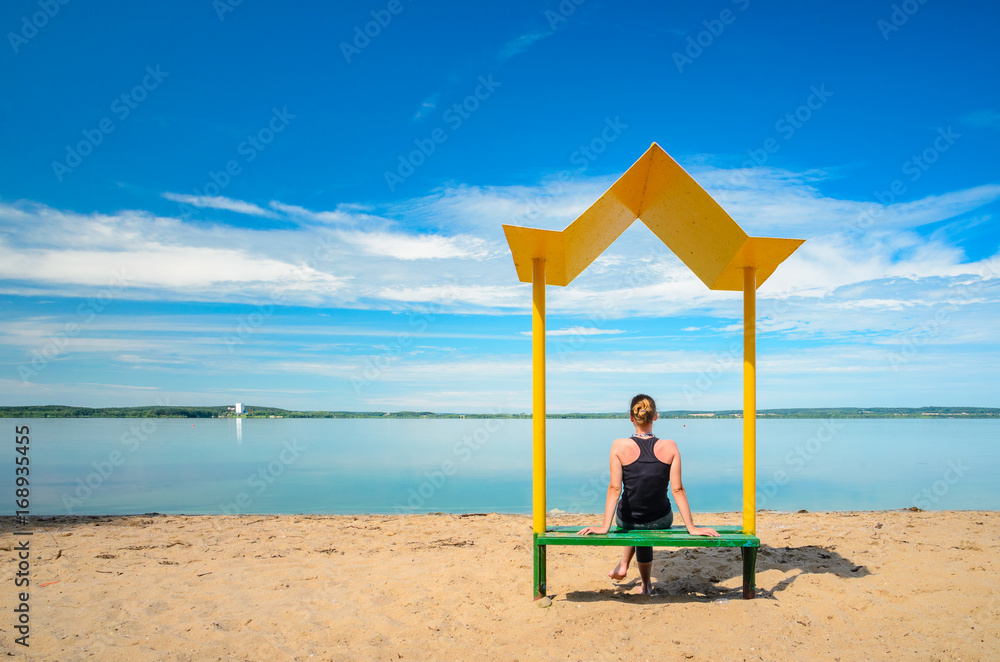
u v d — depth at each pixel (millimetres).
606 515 4090
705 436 43156
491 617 3857
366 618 3893
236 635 3555
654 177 4086
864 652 3223
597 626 3611
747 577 4090
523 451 30766
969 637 3432
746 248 4094
